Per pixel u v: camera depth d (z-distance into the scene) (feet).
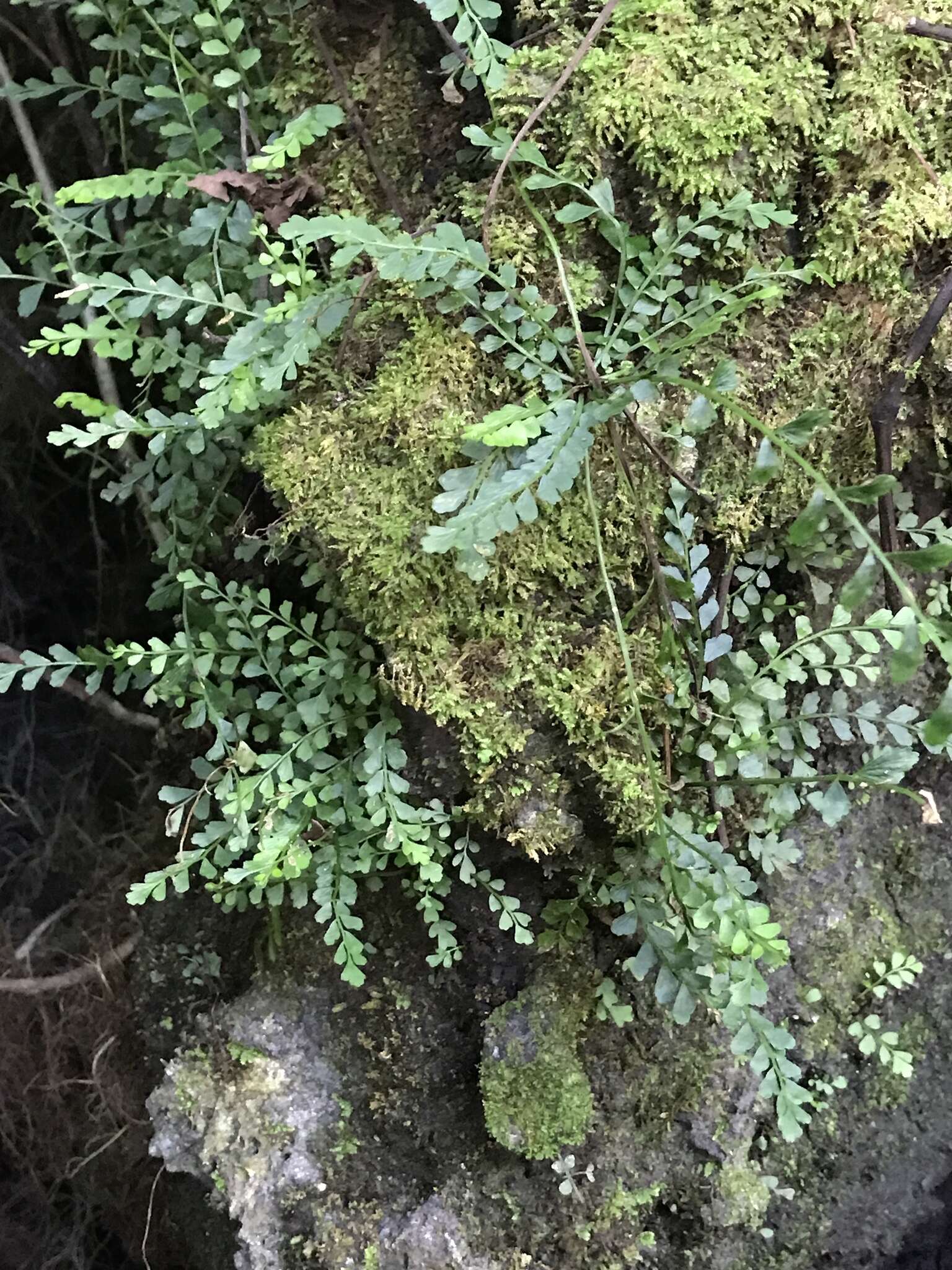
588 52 0.91
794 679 1.04
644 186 0.93
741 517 1.01
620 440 0.92
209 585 1.07
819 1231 1.21
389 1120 1.21
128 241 1.18
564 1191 1.13
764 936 0.84
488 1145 1.17
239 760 1.05
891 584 1.00
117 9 1.09
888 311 0.96
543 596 0.99
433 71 0.99
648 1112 1.16
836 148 0.93
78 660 1.09
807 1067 1.22
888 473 0.96
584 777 0.99
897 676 0.70
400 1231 1.16
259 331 0.92
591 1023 1.14
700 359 0.96
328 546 0.97
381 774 0.99
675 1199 1.16
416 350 0.94
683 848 0.95
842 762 1.20
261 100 1.02
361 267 0.98
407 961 1.22
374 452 0.96
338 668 1.05
